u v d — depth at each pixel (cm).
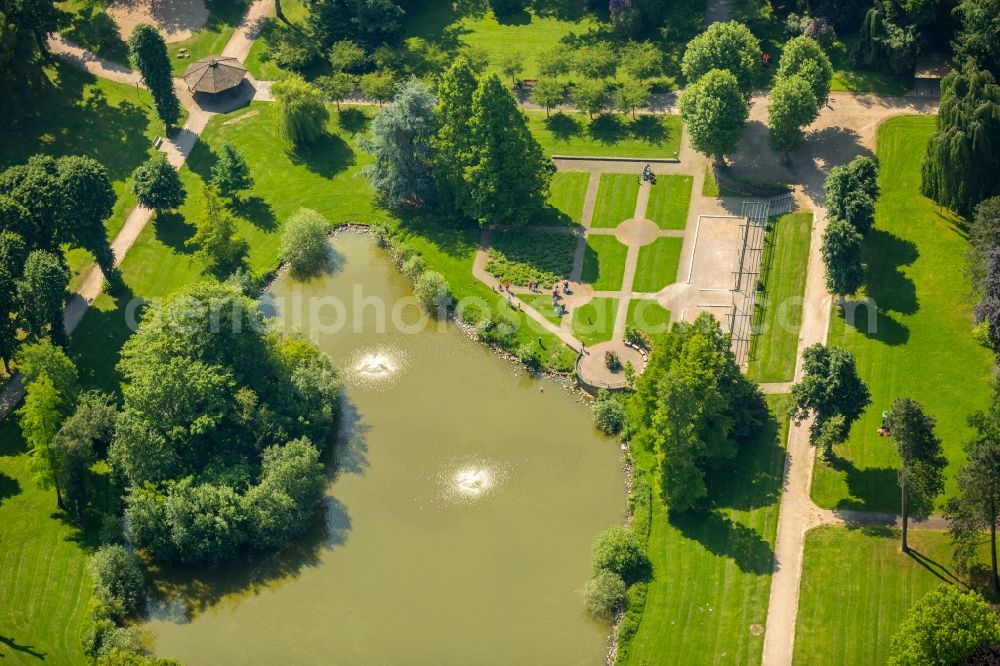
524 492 17800
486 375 19488
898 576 16012
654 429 16925
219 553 17025
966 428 17638
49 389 17425
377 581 16875
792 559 16375
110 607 16325
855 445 17575
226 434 18138
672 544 16750
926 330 18962
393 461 18325
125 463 17400
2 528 17462
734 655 15425
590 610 16238
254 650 16188
